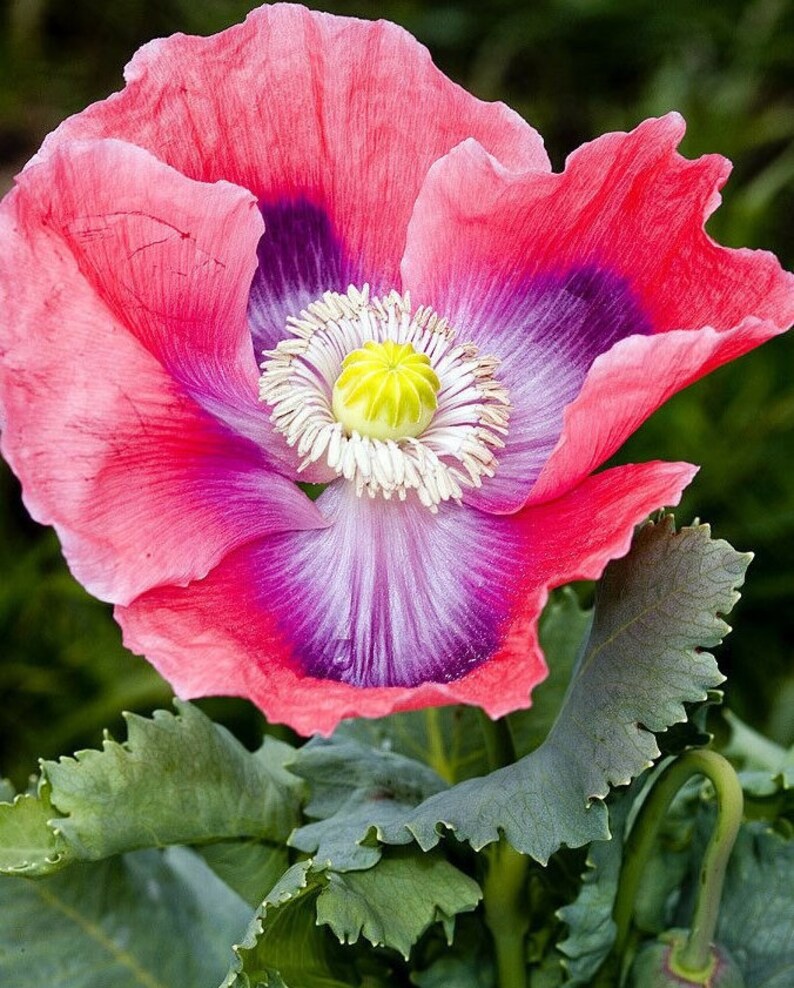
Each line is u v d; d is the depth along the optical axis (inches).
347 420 15.3
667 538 14.4
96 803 14.8
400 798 15.5
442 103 15.5
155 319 14.8
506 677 13.6
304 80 15.4
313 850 15.0
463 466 15.4
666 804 15.1
